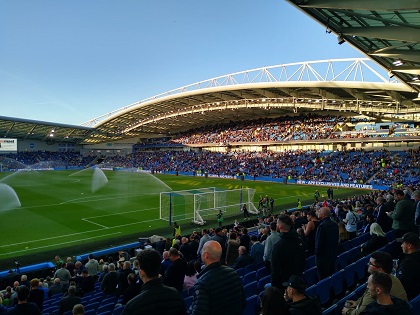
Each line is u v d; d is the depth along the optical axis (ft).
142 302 10.31
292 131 251.19
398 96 147.02
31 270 52.21
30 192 145.48
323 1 48.19
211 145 293.43
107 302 29.96
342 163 200.13
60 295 35.63
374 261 15.92
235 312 12.19
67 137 329.31
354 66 154.92
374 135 207.51
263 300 11.82
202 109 262.47
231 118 310.45
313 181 182.29
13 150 296.30
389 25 55.57
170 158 307.99
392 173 169.89
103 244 68.90
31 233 77.00
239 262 29.04
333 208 70.49
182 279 19.75
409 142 198.90
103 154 371.35
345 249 34.50
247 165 237.66
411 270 17.66
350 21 59.21
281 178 196.34
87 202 118.52
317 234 22.99
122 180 205.98
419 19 54.75
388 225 36.37
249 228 78.02
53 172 266.36
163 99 252.01
